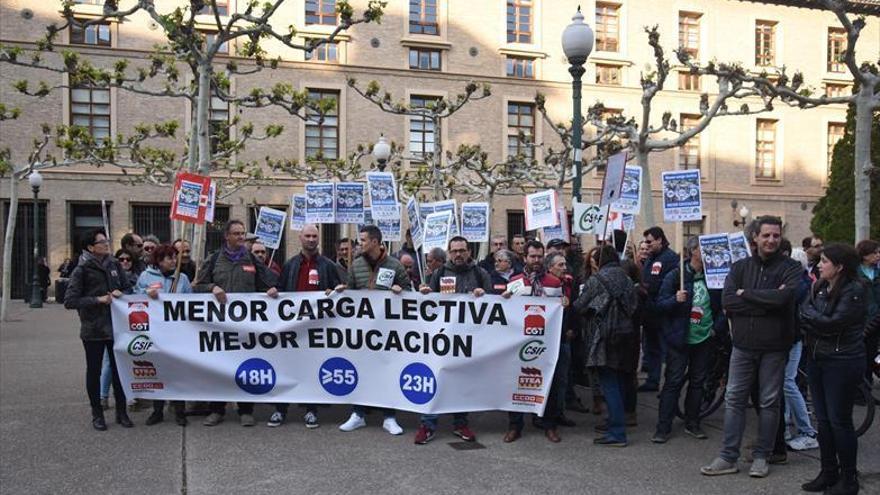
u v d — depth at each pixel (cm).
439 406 671
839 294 510
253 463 596
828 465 529
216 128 2431
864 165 1028
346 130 2748
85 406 810
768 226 544
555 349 670
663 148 1426
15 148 2436
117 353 709
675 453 635
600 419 768
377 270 720
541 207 1003
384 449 641
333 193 921
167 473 571
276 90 1473
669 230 3098
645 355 920
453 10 2872
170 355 715
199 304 720
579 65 963
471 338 678
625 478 565
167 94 1230
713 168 3181
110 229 2555
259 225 1029
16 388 914
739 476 571
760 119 3253
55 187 2497
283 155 2678
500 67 2917
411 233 1098
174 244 800
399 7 2806
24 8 2439
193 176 794
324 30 2709
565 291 737
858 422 722
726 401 581
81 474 570
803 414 647
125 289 749
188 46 1059
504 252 811
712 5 3153
